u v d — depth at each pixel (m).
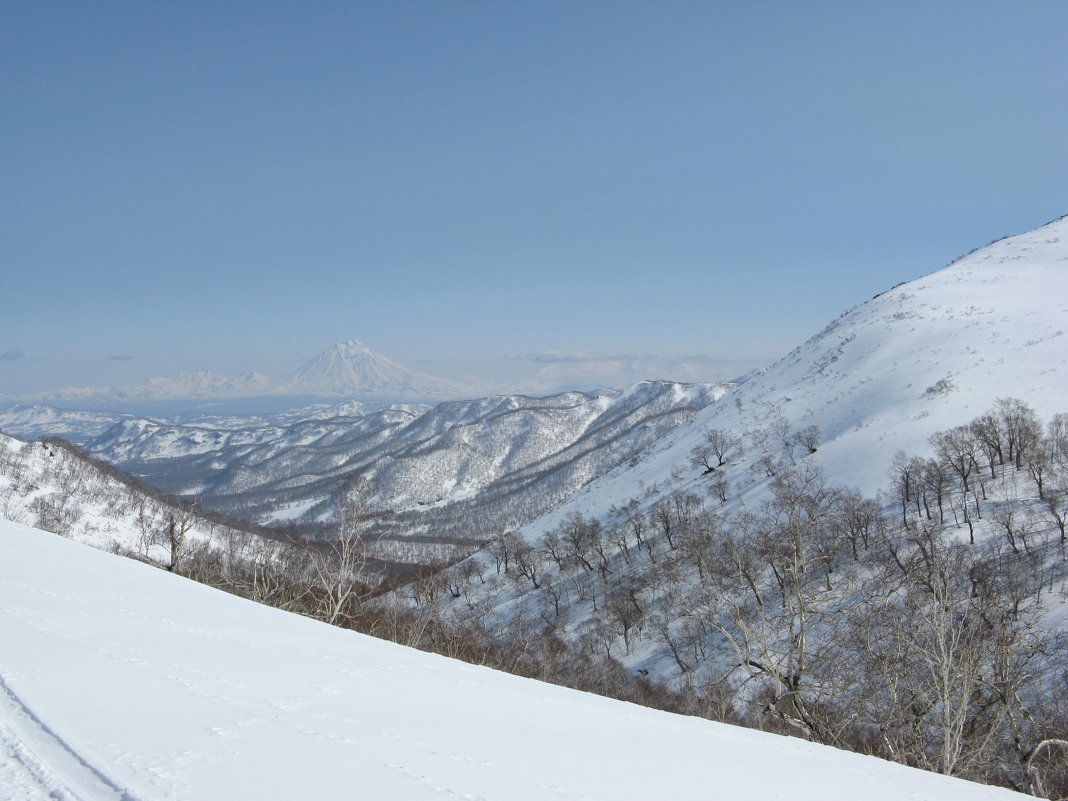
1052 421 83.88
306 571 29.08
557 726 7.86
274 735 4.99
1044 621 25.95
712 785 5.99
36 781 3.47
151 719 4.91
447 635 27.95
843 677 17.03
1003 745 17.53
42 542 19.88
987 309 140.38
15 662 6.02
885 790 7.54
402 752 5.16
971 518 65.12
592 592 85.25
